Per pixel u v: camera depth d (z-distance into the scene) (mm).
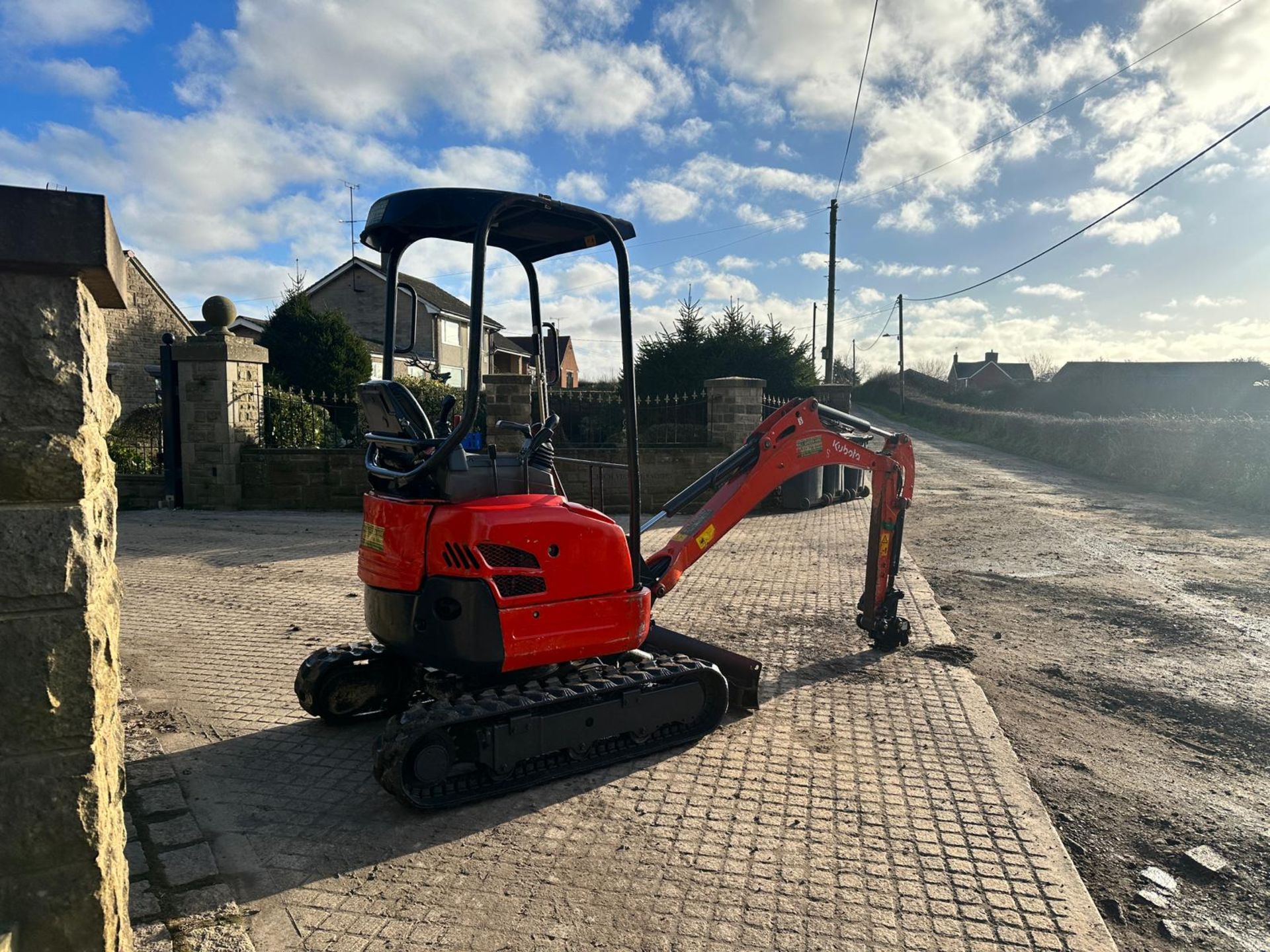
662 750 4535
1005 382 63094
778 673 5859
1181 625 7254
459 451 4035
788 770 4320
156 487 13602
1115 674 5988
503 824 3750
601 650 4328
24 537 1897
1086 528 12641
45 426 1946
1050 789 4234
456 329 35500
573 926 3018
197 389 13250
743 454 5699
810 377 23297
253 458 13469
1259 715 5238
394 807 3904
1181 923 3164
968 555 10461
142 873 3287
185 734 4715
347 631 6762
